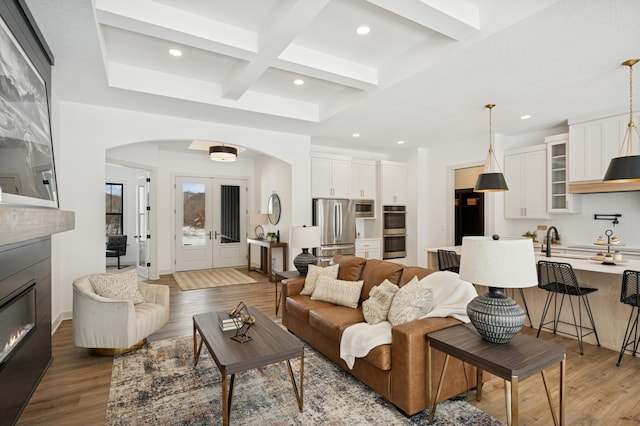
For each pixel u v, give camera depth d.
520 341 2.00
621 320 3.20
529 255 1.84
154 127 4.70
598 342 3.34
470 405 2.31
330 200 6.32
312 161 6.25
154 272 6.64
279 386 2.55
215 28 2.90
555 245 5.16
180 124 4.88
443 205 6.80
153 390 2.50
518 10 2.42
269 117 4.88
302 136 6.03
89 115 4.28
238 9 2.76
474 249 1.91
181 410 2.25
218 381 2.63
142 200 6.94
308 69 3.44
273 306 4.75
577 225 5.12
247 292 5.62
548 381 2.63
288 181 6.26
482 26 2.67
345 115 4.77
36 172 2.29
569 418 2.15
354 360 2.49
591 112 4.56
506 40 2.68
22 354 2.23
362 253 6.71
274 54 3.12
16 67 2.05
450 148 6.64
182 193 7.68
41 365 2.65
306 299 3.50
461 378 2.34
